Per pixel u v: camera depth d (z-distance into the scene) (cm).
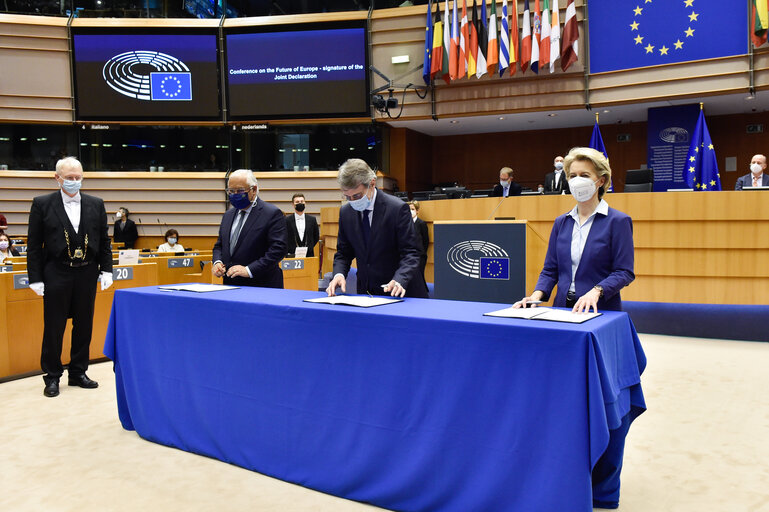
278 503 219
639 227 526
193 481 240
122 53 1065
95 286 395
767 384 379
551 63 907
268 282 357
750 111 1003
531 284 441
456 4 970
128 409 303
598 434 166
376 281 289
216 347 260
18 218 1125
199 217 1161
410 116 1044
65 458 267
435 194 713
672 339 531
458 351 192
